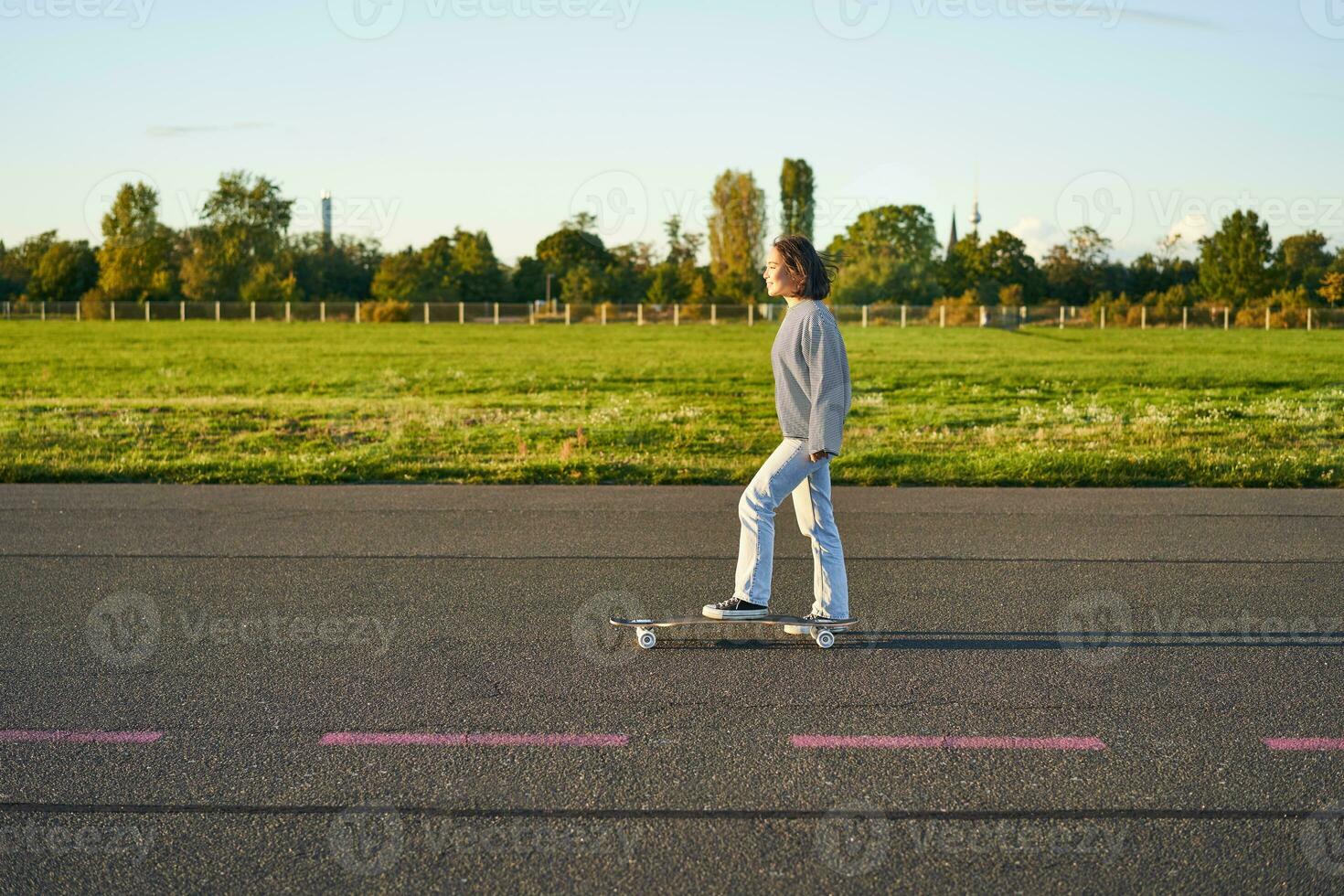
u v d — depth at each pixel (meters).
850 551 7.53
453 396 22.61
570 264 85.50
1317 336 44.16
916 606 6.01
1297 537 8.11
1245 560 7.26
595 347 38.66
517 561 7.20
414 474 11.41
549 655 5.11
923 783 3.67
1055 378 26.72
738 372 28.48
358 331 47.97
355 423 16.91
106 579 6.66
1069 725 4.20
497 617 5.79
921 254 83.00
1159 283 88.94
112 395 22.56
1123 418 17.97
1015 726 4.19
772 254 5.23
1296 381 25.31
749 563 5.27
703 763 3.83
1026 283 91.00
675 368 29.61
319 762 3.85
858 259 73.88
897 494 10.30
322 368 29.56
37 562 7.14
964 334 46.44
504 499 9.88
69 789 3.63
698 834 3.32
